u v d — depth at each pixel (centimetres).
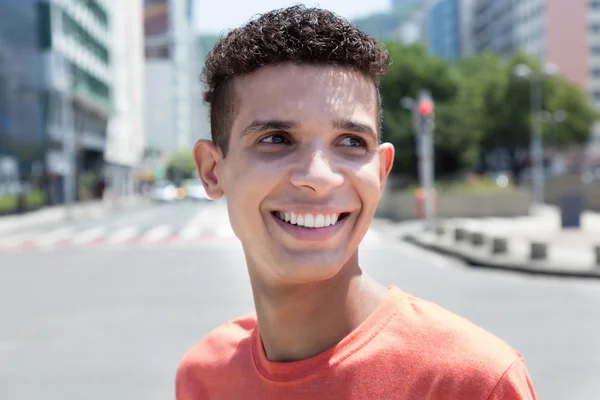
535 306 831
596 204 3069
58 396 501
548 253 1209
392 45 3916
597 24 7781
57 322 766
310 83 112
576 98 5369
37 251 1677
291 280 115
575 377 529
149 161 8244
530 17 8294
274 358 128
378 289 128
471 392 106
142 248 1695
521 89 5122
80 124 4841
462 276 1122
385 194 2934
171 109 10512
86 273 1208
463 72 5603
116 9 6206
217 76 125
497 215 2655
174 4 10538
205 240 1905
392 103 3753
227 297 916
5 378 548
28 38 3912
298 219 113
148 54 10550
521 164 5912
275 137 115
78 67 4600
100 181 5225
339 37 112
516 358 111
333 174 110
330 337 121
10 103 3838
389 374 113
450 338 113
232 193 120
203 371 146
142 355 613
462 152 3822
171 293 958
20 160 3881
